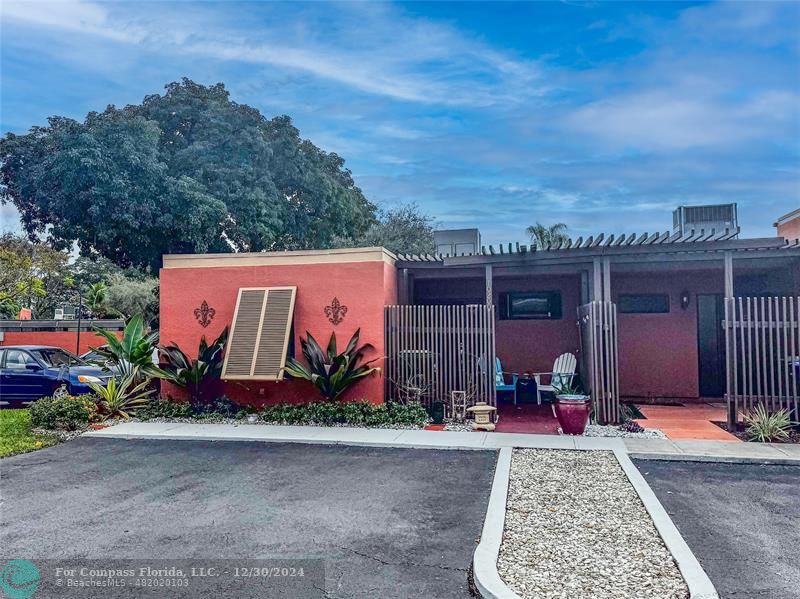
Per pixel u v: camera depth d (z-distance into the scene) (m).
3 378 13.64
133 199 18.89
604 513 5.68
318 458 8.21
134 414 11.22
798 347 9.34
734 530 5.21
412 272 13.23
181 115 22.48
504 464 7.53
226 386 11.86
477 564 4.44
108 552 4.91
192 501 6.30
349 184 27.70
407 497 6.34
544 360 14.05
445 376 10.87
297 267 11.61
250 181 22.03
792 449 8.13
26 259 21.00
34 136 20.55
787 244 10.00
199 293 12.09
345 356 10.66
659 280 13.22
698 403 12.91
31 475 7.47
